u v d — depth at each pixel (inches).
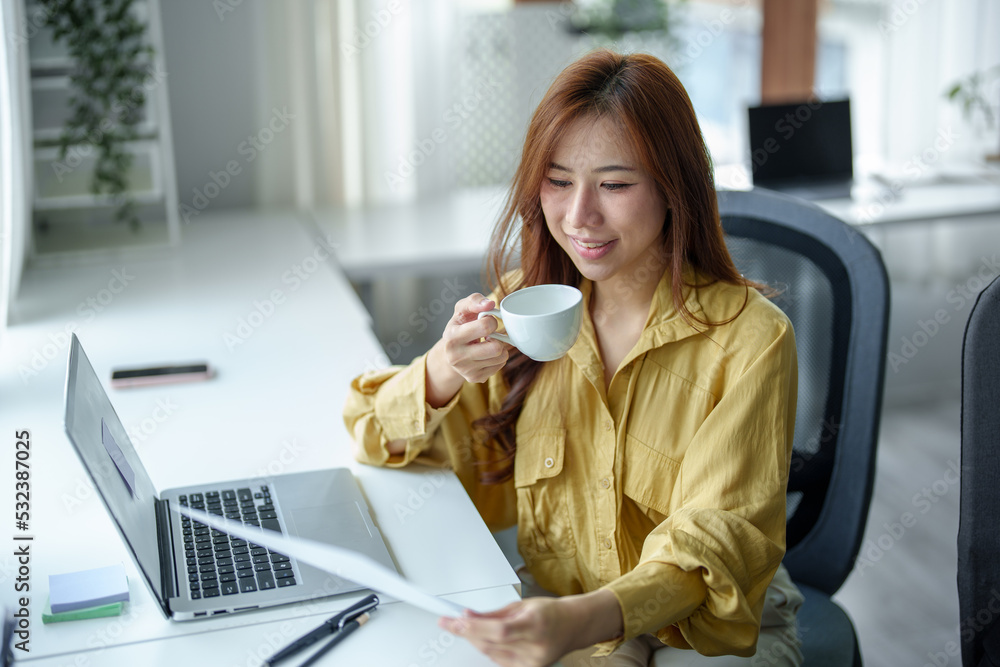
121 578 36.9
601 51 40.1
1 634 32.7
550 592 46.3
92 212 95.4
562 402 44.2
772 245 51.2
